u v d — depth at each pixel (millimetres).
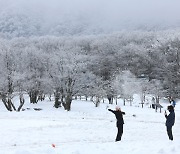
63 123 21812
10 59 45062
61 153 10492
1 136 15891
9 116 29078
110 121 25516
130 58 101125
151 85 72125
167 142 12398
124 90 64312
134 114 35406
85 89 59188
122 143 12883
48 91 53219
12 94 43188
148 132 18766
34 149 10953
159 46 97750
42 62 52281
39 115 30875
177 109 46219
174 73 78562
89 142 14547
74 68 48562
